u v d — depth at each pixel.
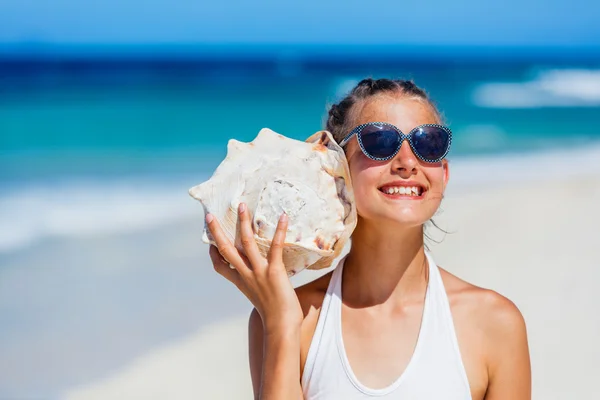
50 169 14.68
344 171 2.31
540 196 10.26
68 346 5.88
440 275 2.46
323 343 2.36
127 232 9.12
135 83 39.72
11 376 5.42
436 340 2.31
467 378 2.29
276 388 2.18
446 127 2.34
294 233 2.22
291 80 42.88
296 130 24.67
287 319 2.20
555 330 5.75
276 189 2.23
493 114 25.59
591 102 29.56
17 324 6.25
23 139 20.20
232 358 5.67
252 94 34.88
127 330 6.14
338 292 2.46
